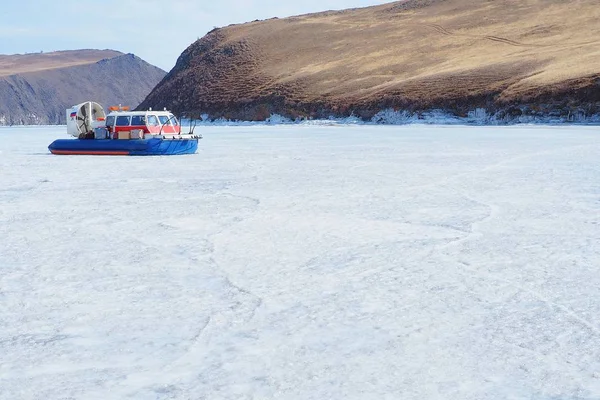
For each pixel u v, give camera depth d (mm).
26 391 4781
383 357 5355
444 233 10500
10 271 8266
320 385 4840
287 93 114438
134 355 5457
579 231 10547
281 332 5969
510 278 7719
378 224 11375
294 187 16891
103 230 11023
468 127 72125
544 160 24281
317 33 143375
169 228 11164
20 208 13602
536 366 5145
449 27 129000
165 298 7051
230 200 14570
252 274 8039
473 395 4645
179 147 30375
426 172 20422
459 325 6105
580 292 7113
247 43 144250
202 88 134500
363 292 7219
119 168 23172
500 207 13148
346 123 92125
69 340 5812
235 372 5090
